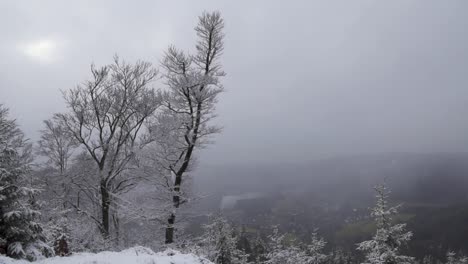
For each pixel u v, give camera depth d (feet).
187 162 63.16
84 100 63.36
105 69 63.87
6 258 30.63
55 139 71.51
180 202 63.10
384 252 71.31
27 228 35.63
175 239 64.90
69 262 32.71
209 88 59.77
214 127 62.08
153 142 63.31
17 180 36.65
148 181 64.90
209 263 39.70
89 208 69.51
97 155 66.18
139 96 66.44
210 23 61.77
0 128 39.75
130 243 63.26
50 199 64.49
